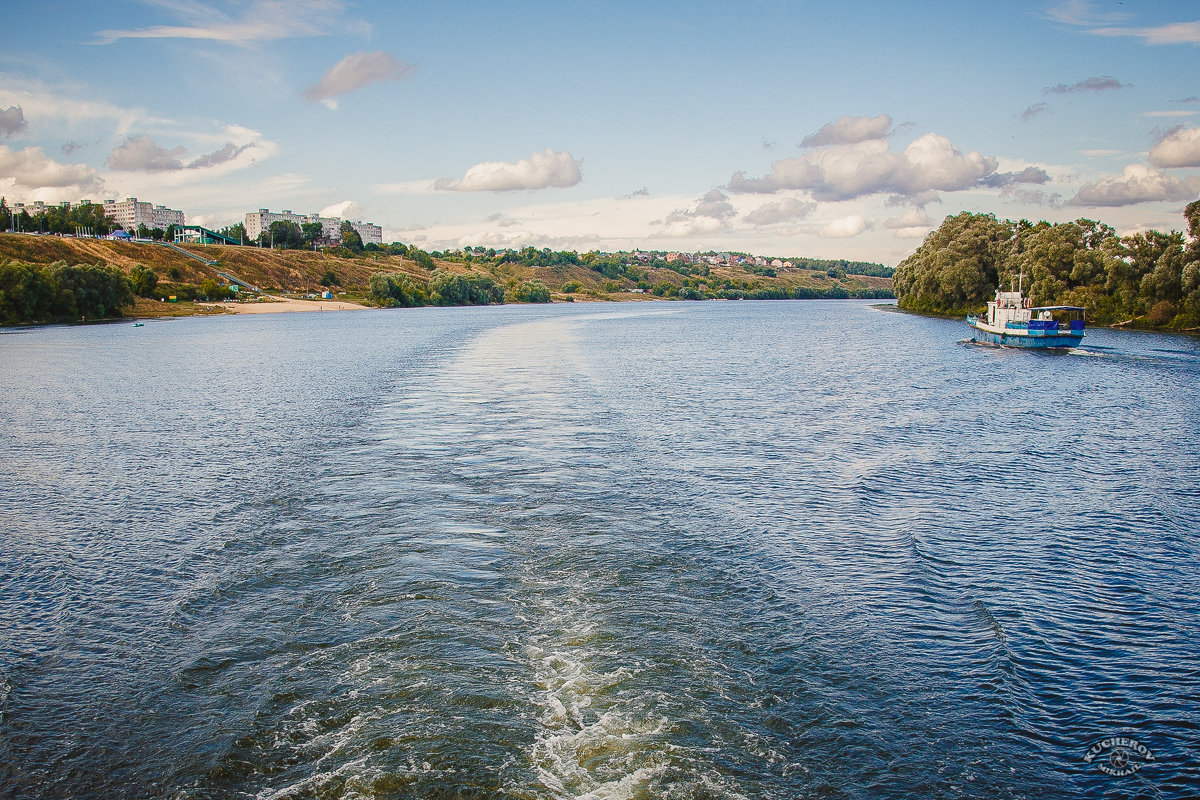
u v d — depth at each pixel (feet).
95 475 99.09
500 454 108.78
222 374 208.85
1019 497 89.10
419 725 45.39
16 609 60.54
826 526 78.64
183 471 100.73
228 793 40.24
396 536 75.20
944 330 385.09
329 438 120.47
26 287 433.07
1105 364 225.15
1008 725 45.93
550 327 430.61
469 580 64.80
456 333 371.15
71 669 51.80
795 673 51.13
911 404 154.71
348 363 234.99
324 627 56.85
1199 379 192.03
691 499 87.30
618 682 49.75
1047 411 146.10
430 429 127.03
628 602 60.80
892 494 89.97
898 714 46.98
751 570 67.21
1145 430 127.75
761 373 209.36
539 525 78.28
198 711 46.98
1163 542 75.00
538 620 57.82
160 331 397.80
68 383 192.03
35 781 41.11
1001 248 427.74
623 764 42.37
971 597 62.44
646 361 241.96
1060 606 61.05
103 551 72.33
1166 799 40.14
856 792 40.60
